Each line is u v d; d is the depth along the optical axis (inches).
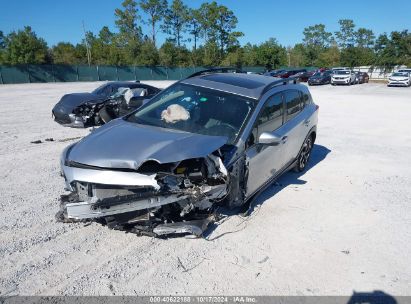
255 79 200.4
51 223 152.9
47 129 373.4
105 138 142.3
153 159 122.1
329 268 130.0
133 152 128.6
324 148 320.5
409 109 630.5
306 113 231.8
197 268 125.2
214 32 2797.7
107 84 463.8
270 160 178.2
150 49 2301.9
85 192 127.0
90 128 379.2
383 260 137.0
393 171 253.1
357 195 203.0
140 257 130.0
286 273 125.5
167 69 2185.0
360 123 466.9
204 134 155.6
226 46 2883.9
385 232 159.6
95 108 379.6
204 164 134.7
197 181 133.4
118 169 125.0
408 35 2020.2
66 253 130.5
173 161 122.3
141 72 2057.1
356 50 2559.1
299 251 140.1
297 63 3462.1
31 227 148.5
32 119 444.1
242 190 154.7
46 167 233.5
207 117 164.2
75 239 140.4
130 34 2790.4
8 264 122.1
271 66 2741.1
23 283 112.8
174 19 2837.1
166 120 165.3
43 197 181.6
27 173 219.8
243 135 153.7
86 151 133.8
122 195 124.8
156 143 134.0
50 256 128.1
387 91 1115.3
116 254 131.2
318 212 177.0
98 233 145.5
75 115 374.3
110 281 115.8
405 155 301.1
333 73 1464.1
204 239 143.9
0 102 666.2
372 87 1325.0
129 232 144.5
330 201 192.1
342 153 303.0
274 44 2906.0
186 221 138.9
